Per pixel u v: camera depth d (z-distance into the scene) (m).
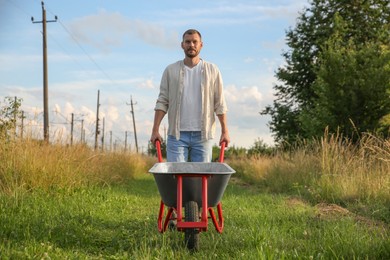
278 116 39.16
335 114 26.27
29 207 8.52
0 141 11.26
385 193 11.52
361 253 5.30
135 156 24.44
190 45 6.52
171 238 6.48
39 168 11.04
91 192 12.12
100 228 7.38
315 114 30.44
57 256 5.20
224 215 9.00
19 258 4.97
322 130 26.92
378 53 27.33
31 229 6.55
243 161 29.14
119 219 8.38
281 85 40.19
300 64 37.88
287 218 8.67
